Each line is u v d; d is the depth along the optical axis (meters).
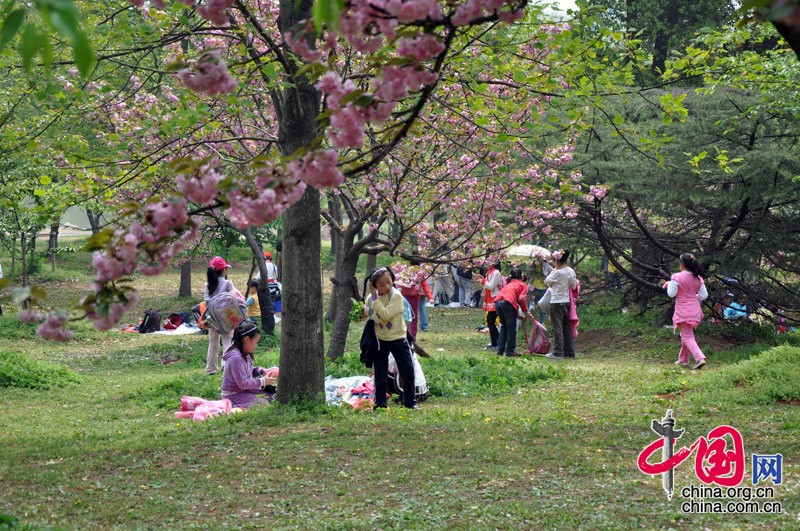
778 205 17.30
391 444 8.18
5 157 11.67
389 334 10.55
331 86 4.23
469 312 27.47
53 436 9.37
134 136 13.25
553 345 18.11
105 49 9.77
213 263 14.82
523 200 14.91
